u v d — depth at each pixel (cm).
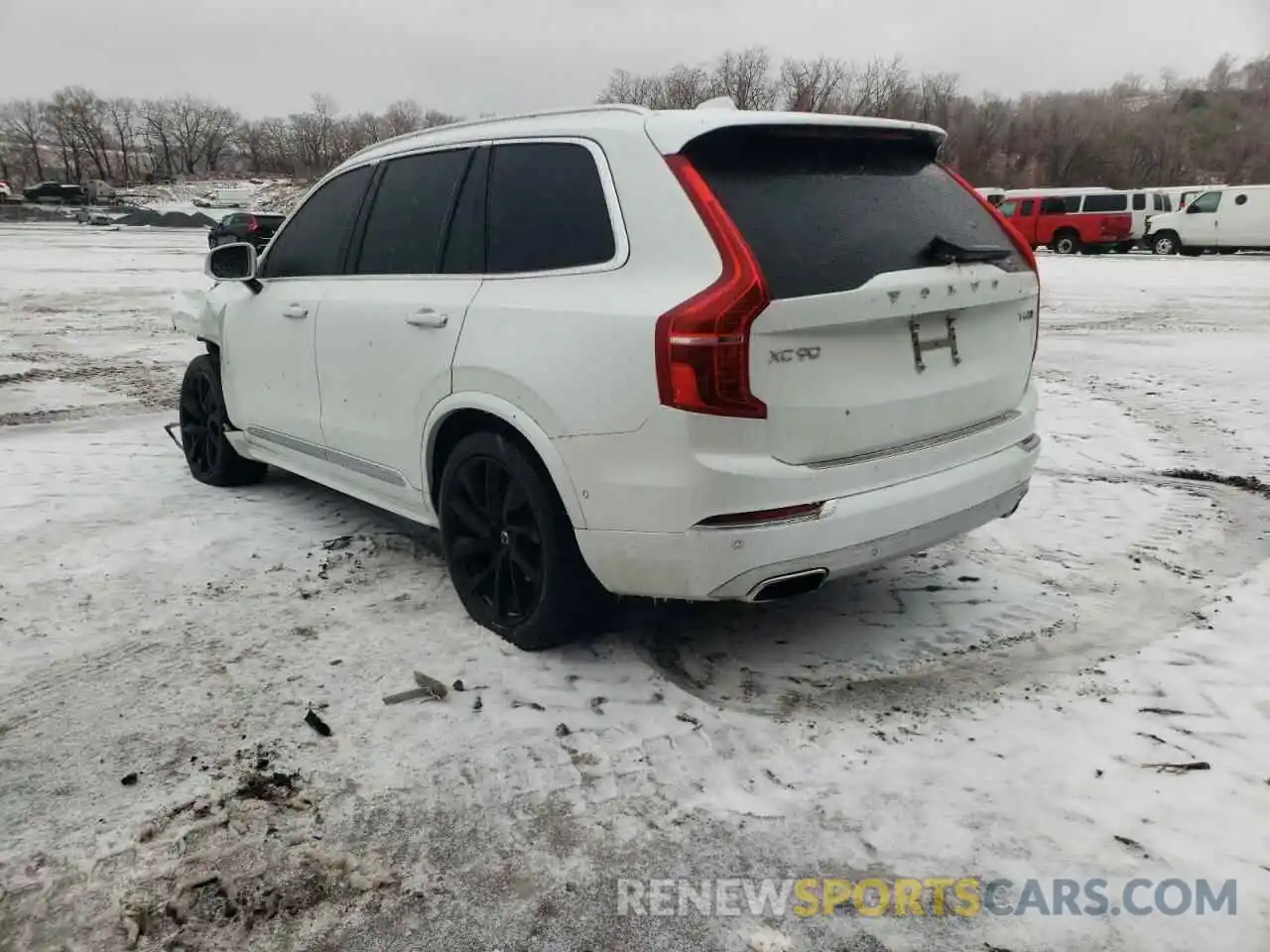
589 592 322
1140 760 272
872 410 292
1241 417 698
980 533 465
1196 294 1616
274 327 452
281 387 453
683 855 238
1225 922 212
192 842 243
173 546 450
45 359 1004
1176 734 285
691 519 274
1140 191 2769
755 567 276
